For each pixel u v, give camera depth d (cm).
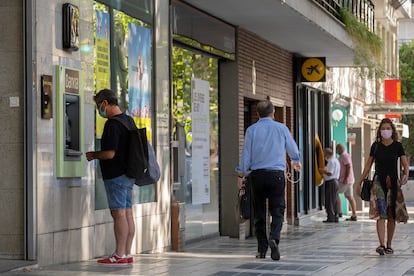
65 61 1375
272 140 1494
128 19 1667
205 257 1612
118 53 1614
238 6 2053
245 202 1545
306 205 3161
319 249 1908
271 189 1495
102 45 1539
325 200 3183
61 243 1353
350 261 1483
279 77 2797
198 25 2069
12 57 1292
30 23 1288
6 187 1289
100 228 1495
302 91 3136
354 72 4297
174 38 1911
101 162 1375
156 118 1789
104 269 1304
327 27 2508
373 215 1658
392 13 5878
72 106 1399
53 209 1332
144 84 1744
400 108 4484
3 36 1295
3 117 1292
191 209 2097
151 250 1730
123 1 1644
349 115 4088
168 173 1833
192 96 2102
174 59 1978
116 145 1352
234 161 2323
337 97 3791
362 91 4619
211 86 2269
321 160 3288
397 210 1648
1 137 1291
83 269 1295
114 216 1382
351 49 2908
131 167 1352
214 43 2177
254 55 2508
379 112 4538
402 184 1652
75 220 1398
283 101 2844
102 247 1500
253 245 2091
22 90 1289
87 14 1467
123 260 1384
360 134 4484
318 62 2988
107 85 1559
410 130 7488
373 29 3947
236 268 1341
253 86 2486
